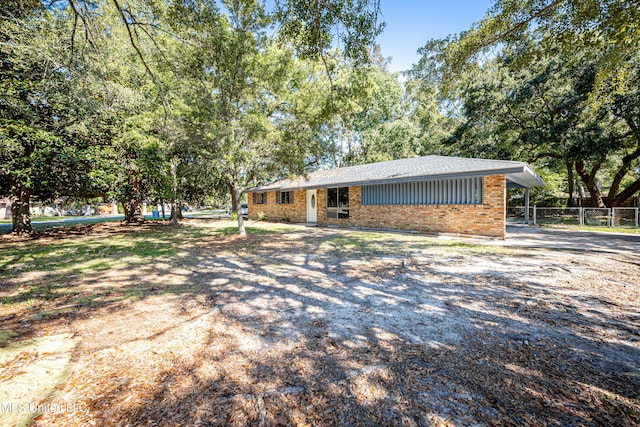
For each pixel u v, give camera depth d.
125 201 17.33
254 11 8.23
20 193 12.95
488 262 6.56
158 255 7.87
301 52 5.75
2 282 5.26
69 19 6.73
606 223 15.30
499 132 20.64
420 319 3.51
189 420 1.87
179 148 12.79
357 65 5.86
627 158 17.81
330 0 4.70
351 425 1.85
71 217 31.00
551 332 3.12
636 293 4.36
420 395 2.13
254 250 8.55
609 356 2.64
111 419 1.86
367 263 6.60
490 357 2.64
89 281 5.31
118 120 10.86
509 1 5.93
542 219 18.67
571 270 5.75
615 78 6.99
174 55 7.94
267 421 1.88
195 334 3.13
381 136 25.33
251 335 3.11
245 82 9.37
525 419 1.88
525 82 17.30
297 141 10.42
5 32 6.21
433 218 11.93
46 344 2.84
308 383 2.28
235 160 10.12
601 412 1.93
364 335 3.09
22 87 8.11
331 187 15.76
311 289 4.74
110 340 2.97
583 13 5.34
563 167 22.61
